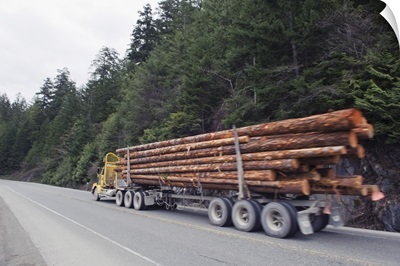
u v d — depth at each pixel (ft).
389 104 37.96
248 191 31.07
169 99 90.74
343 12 43.98
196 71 72.49
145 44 155.63
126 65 170.50
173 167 40.91
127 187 52.19
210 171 35.47
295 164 26.99
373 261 19.40
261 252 21.88
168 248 23.31
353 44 44.01
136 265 19.33
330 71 45.85
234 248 23.08
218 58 75.36
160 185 45.85
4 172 266.16
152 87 100.22
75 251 22.94
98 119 172.35
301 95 46.34
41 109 286.05
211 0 102.78
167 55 103.81
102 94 175.63
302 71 50.80
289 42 51.03
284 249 22.66
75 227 32.71
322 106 45.91
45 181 190.29
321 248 22.90
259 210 29.27
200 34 93.25
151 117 97.04
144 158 47.57
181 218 38.75
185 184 39.93
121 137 116.26
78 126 174.91
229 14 78.54
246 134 31.65
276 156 28.37
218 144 34.30
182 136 74.95
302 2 49.21
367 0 47.78
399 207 36.42
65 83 289.33
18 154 265.95
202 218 38.91
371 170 42.60
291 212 26.40
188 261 19.95
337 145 24.97
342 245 23.99
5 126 313.73
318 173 27.91
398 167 40.50
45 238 27.48
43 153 225.35
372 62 41.14
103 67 192.34
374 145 44.04
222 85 71.87
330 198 29.27
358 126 24.12
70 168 154.51
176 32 110.93
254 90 52.19
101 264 19.70
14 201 62.95
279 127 28.66
